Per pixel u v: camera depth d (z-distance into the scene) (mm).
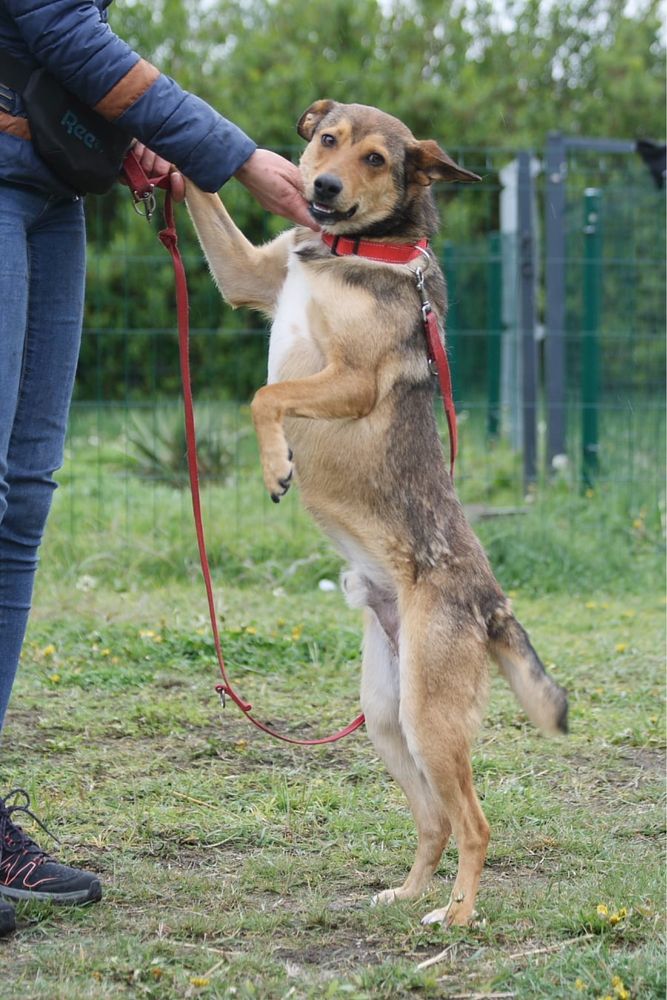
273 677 5152
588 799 3910
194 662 5250
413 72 14000
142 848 3402
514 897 3115
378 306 3412
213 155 2926
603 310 9070
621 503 7828
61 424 3064
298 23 14312
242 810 3707
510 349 10461
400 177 3588
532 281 8914
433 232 3730
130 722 4488
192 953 2717
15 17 2689
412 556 3293
